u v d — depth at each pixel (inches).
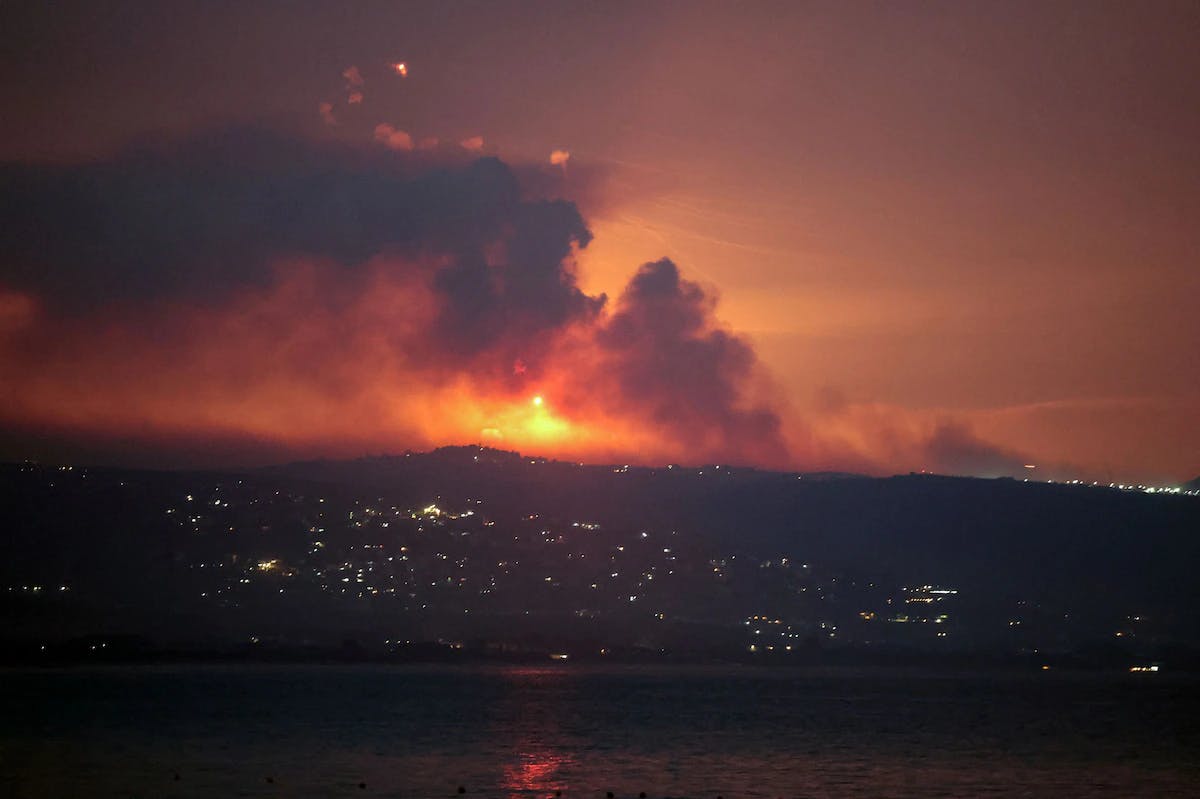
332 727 6215.6
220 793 3988.7
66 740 5492.1
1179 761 5088.6
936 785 4355.3
